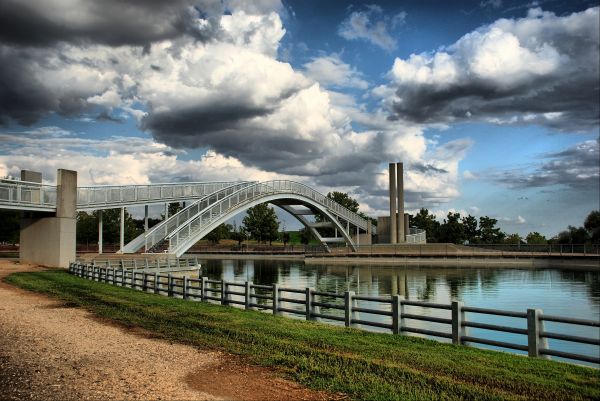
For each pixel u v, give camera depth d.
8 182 40.66
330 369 10.94
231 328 15.90
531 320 11.59
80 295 25.14
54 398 9.07
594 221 85.25
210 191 60.97
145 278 28.75
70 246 44.44
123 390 9.57
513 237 118.00
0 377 10.44
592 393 9.12
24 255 47.50
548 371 10.47
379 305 33.75
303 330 15.45
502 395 9.09
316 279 56.69
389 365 11.16
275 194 70.25
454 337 13.27
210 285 46.28
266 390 9.64
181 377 10.50
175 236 51.25
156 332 15.51
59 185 43.88
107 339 14.41
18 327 16.19
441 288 46.16
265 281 54.12
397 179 93.00
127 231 83.38
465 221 118.62
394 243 90.62
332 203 87.38
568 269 65.56
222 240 153.62
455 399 8.93
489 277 56.00
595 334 24.08
